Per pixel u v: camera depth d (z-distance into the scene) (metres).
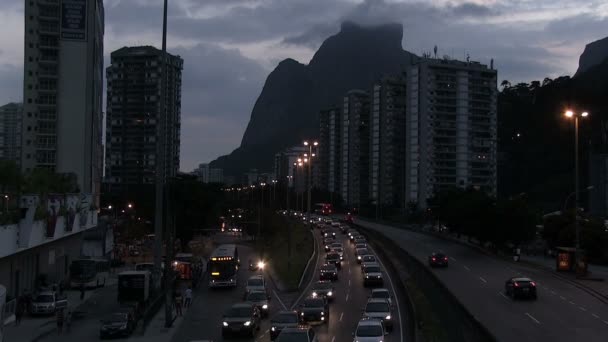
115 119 186.75
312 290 53.62
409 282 56.19
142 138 185.75
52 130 106.75
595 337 34.59
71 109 106.12
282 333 27.50
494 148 182.38
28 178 55.84
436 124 176.00
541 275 67.50
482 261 81.81
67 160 105.44
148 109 186.12
